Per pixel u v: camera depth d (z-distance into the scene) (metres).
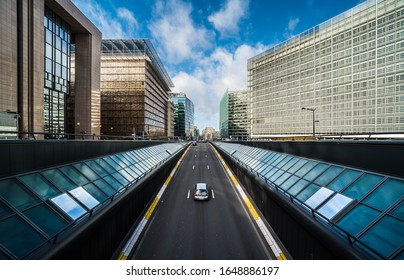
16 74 29.58
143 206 14.92
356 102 52.88
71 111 56.72
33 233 6.35
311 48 65.69
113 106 69.06
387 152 8.07
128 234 11.34
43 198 7.98
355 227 6.92
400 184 7.25
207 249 10.05
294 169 13.90
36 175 8.82
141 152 24.94
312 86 65.38
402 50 44.22
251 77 93.19
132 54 69.56
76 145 12.34
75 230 6.81
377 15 48.50
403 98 44.03
